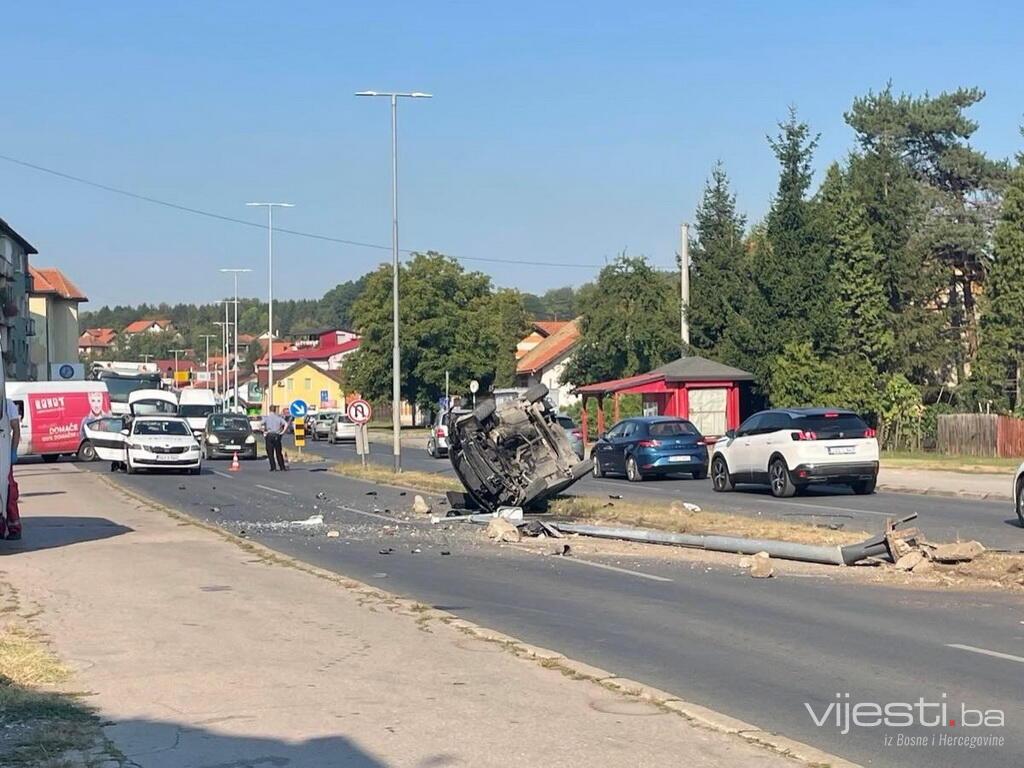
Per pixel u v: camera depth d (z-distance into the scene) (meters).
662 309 58.78
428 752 6.98
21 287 83.62
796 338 48.81
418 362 89.25
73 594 12.68
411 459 49.66
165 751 7.01
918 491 28.28
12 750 6.98
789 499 25.97
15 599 12.37
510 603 12.75
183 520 21.16
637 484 31.66
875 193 53.34
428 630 10.70
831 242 51.03
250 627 10.81
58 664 9.23
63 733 7.33
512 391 46.47
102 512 22.89
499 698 8.26
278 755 6.95
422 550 17.70
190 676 8.88
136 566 14.87
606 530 19.00
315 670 9.09
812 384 47.56
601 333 59.56
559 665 9.30
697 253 54.56
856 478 26.27
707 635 10.91
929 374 55.72
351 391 91.56
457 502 24.64
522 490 22.97
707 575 14.79
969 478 31.72
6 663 9.21
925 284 53.66
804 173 49.88
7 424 17.72
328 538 19.42
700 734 7.38
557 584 14.15
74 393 49.50
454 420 23.56
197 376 132.00
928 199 59.53
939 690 8.80
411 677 8.88
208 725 7.55
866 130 64.31
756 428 27.48
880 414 49.78
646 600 12.91
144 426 39.03
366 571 15.37
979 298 58.00
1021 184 50.28
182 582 13.52
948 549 14.90
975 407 50.94
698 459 32.75
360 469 38.22
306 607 11.87
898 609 12.17
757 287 50.66
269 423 40.78
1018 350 50.25
